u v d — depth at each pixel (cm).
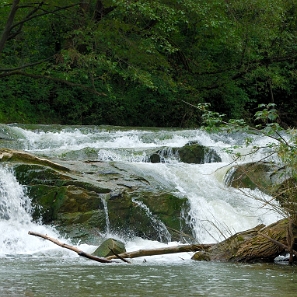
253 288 869
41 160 1619
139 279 947
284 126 3984
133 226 1565
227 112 3741
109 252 1241
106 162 1775
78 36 2822
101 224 1527
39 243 1422
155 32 2927
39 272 1019
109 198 1558
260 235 1208
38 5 2880
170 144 2416
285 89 3956
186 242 1580
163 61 3167
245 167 1834
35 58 3212
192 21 3111
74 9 2883
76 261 1188
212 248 1237
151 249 1230
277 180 1781
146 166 1827
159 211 1597
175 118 3516
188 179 1833
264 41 3400
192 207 1638
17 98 3138
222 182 1861
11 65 3133
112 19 2861
